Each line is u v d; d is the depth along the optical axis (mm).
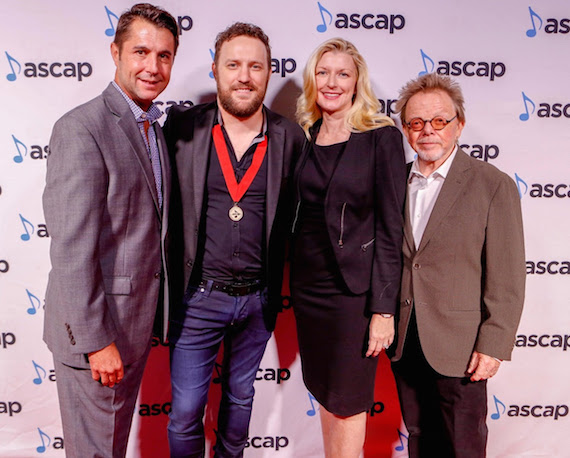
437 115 1361
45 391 2020
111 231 1295
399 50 1842
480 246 1391
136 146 1310
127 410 1457
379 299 1396
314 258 1491
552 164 1927
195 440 1666
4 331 1961
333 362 1504
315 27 1812
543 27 1837
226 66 1431
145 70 1292
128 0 1762
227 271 1547
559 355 2057
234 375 1735
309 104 1593
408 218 1458
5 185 1857
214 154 1514
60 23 1764
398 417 2113
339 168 1418
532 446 2131
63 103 1815
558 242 1977
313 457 2135
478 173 1391
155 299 1428
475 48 1845
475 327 1410
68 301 1207
